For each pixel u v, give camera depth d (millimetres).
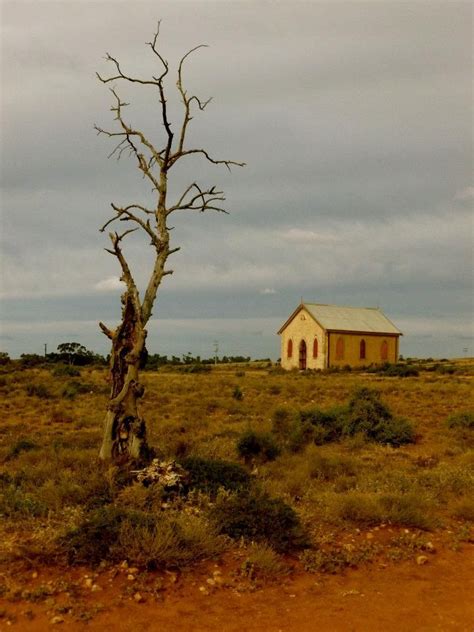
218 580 7938
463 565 8914
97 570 7992
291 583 8062
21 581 7668
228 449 16812
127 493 10438
